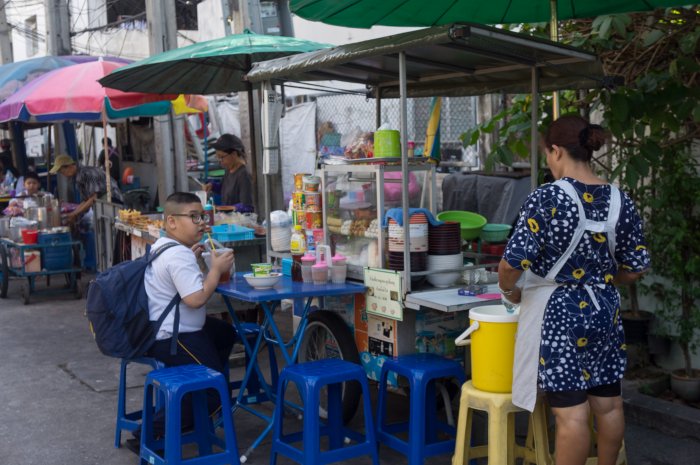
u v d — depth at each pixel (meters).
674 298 5.09
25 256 8.35
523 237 2.97
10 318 7.77
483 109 7.71
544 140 3.23
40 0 19.77
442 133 8.52
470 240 4.50
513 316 3.29
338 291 3.98
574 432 2.99
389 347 3.98
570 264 2.98
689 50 4.27
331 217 4.43
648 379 5.08
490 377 3.34
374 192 4.12
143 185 12.78
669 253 4.92
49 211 8.72
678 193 4.88
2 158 13.86
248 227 6.20
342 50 3.93
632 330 5.28
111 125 13.20
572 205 2.97
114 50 17.66
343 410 4.22
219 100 13.29
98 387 5.47
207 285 4.01
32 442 4.45
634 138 5.05
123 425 4.32
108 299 3.95
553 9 4.00
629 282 3.21
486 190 6.09
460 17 4.40
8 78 9.93
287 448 3.78
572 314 2.95
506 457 3.30
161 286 4.03
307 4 3.92
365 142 4.46
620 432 3.15
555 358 2.97
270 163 4.70
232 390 5.04
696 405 4.79
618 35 4.84
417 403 3.61
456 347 4.11
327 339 4.57
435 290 3.91
